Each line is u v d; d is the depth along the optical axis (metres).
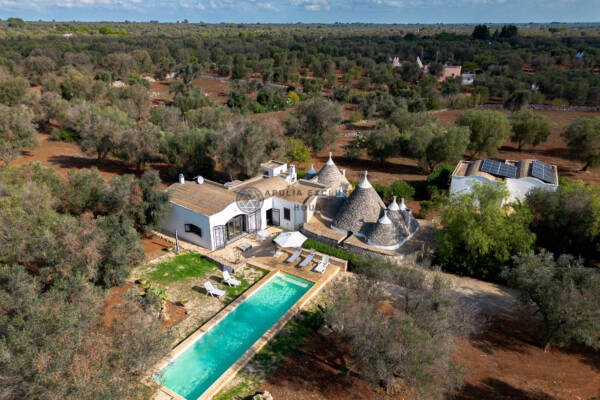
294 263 33.09
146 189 36.03
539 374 21.64
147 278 30.45
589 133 56.16
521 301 24.86
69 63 127.50
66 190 36.09
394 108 92.81
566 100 104.75
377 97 107.06
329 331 24.62
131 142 52.03
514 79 117.25
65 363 14.66
